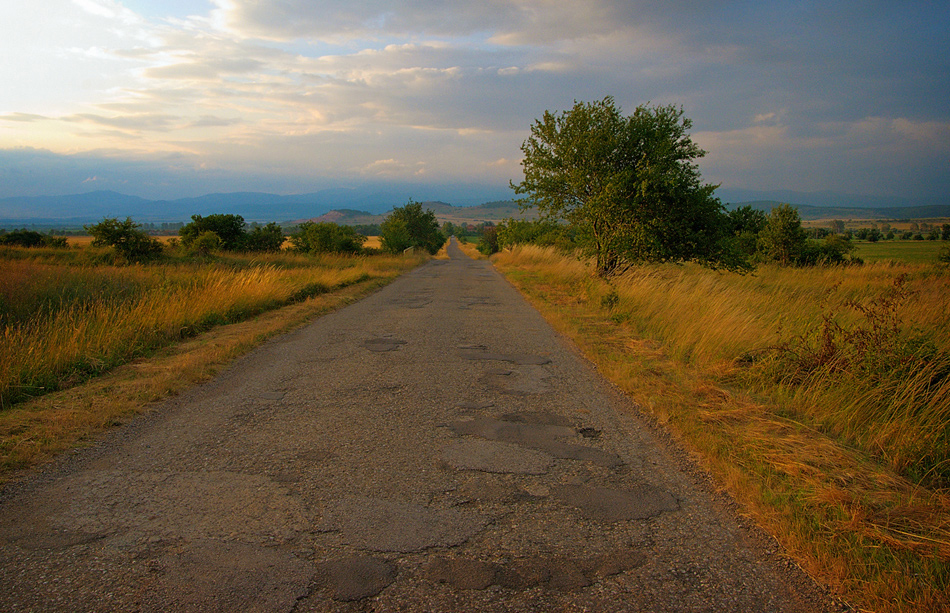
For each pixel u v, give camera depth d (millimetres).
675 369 6449
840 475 3629
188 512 3002
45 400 4953
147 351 7004
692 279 12633
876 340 5344
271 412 4836
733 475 3549
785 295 11016
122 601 2223
